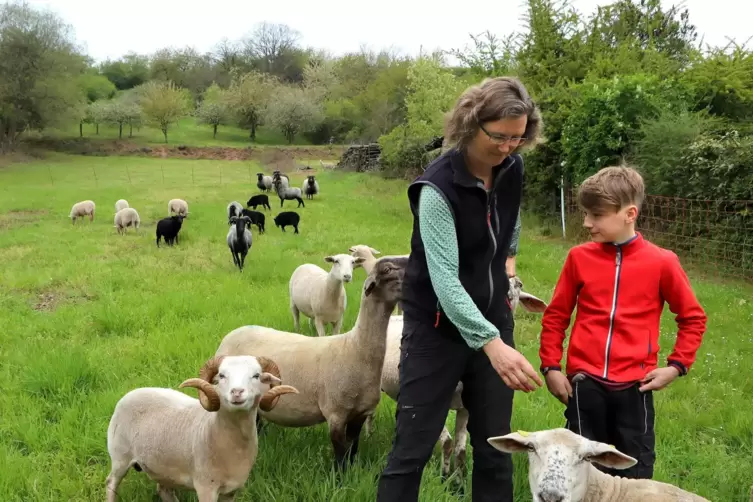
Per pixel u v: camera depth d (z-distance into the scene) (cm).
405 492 306
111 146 6475
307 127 8112
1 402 530
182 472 359
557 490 262
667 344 745
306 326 840
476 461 324
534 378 258
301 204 2575
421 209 279
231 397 315
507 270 363
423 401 301
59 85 5816
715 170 1252
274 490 380
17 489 399
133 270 1160
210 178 4203
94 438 460
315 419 450
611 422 343
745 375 645
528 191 1983
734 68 1706
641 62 2125
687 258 1298
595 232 336
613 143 1581
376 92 6612
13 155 5381
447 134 282
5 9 5666
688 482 423
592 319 340
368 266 808
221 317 796
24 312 870
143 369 615
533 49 2270
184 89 9638
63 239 1563
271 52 11525
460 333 280
